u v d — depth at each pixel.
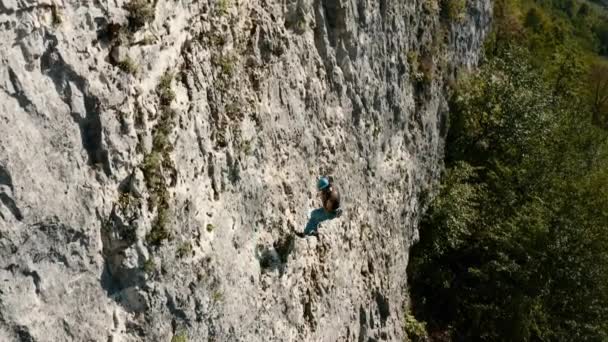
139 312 7.12
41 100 5.81
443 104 23.92
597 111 54.78
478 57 30.91
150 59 7.32
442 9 22.56
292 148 11.20
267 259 10.05
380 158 16.67
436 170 23.23
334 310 12.80
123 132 6.84
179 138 7.81
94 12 6.47
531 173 26.36
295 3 11.44
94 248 6.48
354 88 14.31
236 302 8.98
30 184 5.62
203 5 8.55
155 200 7.24
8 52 5.50
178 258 7.68
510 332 22.75
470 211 24.28
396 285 18.14
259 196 9.84
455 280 24.05
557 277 22.81
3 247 5.41
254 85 9.98
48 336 5.89
